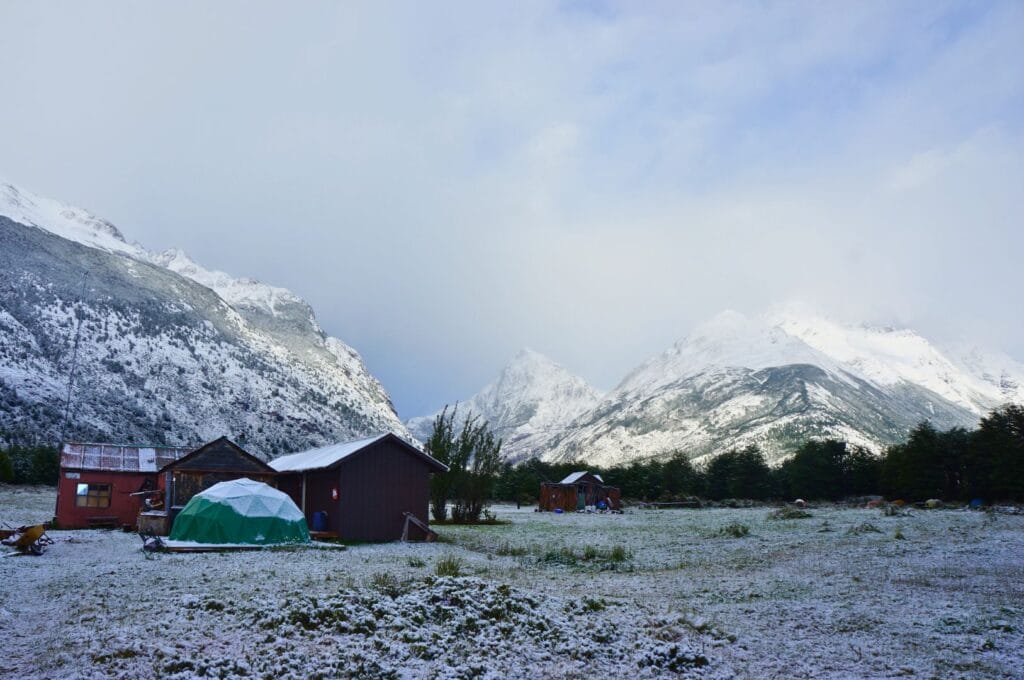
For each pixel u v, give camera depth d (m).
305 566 21.92
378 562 23.38
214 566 21.83
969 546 25.91
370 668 10.41
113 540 32.03
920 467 82.50
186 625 12.61
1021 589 17.31
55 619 13.81
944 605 15.43
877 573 20.34
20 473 91.25
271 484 36.69
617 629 12.82
